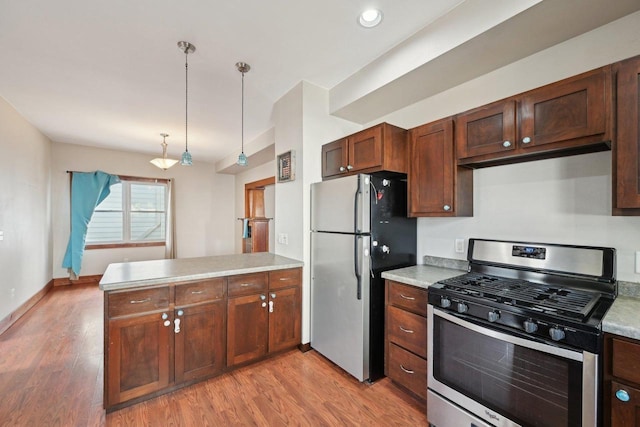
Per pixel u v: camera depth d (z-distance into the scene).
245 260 2.77
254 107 3.35
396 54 2.16
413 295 1.93
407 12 1.81
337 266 2.35
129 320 1.85
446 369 1.62
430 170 2.12
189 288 2.08
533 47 1.78
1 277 3.06
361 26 1.94
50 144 4.80
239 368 2.37
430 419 1.70
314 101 2.79
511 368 1.34
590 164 1.64
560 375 1.19
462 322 1.53
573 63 1.69
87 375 2.25
